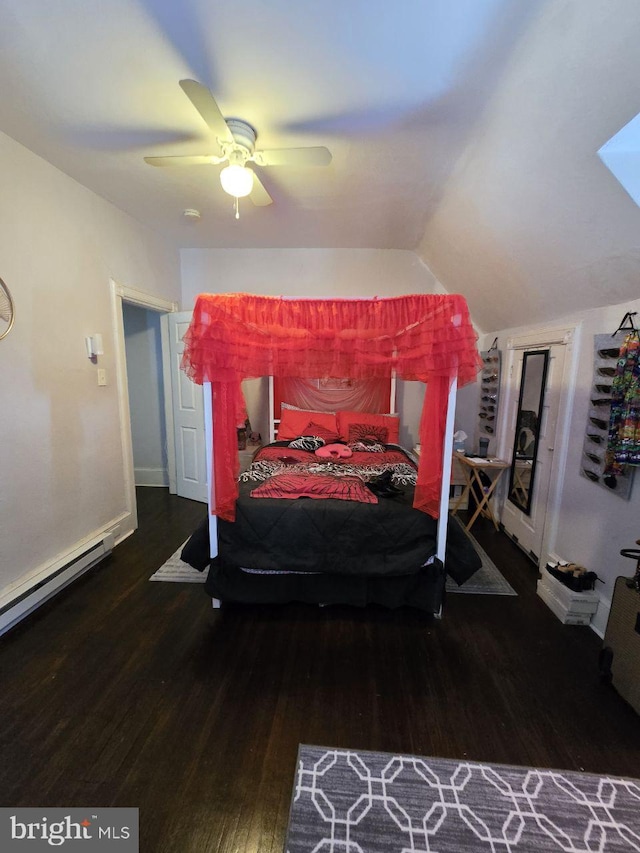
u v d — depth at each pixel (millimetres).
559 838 1191
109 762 1389
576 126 1438
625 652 1673
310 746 1456
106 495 2924
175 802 1270
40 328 2258
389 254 3898
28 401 2191
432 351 1936
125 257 3049
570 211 1777
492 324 3609
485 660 1897
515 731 1534
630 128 1337
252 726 1534
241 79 1564
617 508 2008
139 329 4141
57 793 1290
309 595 2211
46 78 1581
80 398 2611
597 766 1406
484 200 2221
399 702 1653
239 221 3172
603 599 2098
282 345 2246
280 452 3311
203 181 2496
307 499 2285
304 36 1353
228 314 1966
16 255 2086
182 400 3889
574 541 2375
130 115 1831
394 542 2117
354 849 1157
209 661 1865
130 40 1387
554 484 2580
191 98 1405
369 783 1333
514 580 2631
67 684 1724
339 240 3607
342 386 4031
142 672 1795
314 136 1934
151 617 2186
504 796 1301
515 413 3221
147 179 2475
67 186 2424
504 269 2648
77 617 2180
